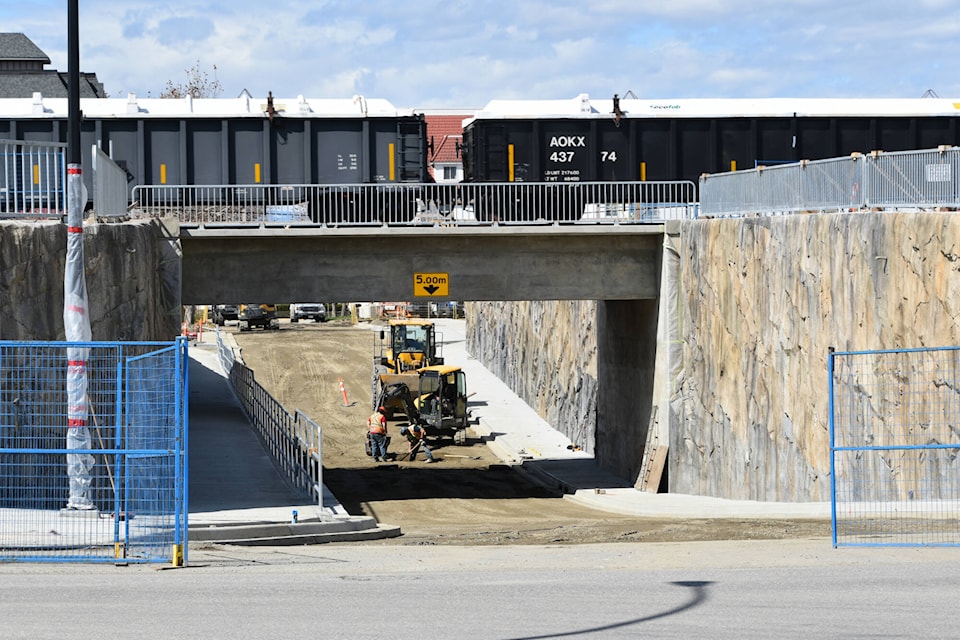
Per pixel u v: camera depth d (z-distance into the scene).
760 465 44.84
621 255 54.84
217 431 55.28
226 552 27.42
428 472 60.72
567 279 54.62
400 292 53.50
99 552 24.27
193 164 57.03
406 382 70.56
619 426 60.16
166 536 24.64
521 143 58.88
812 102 61.47
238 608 17.55
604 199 59.41
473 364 103.31
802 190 43.84
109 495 32.38
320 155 57.22
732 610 17.23
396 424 76.25
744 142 60.16
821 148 60.53
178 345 22.38
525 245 54.12
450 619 16.70
